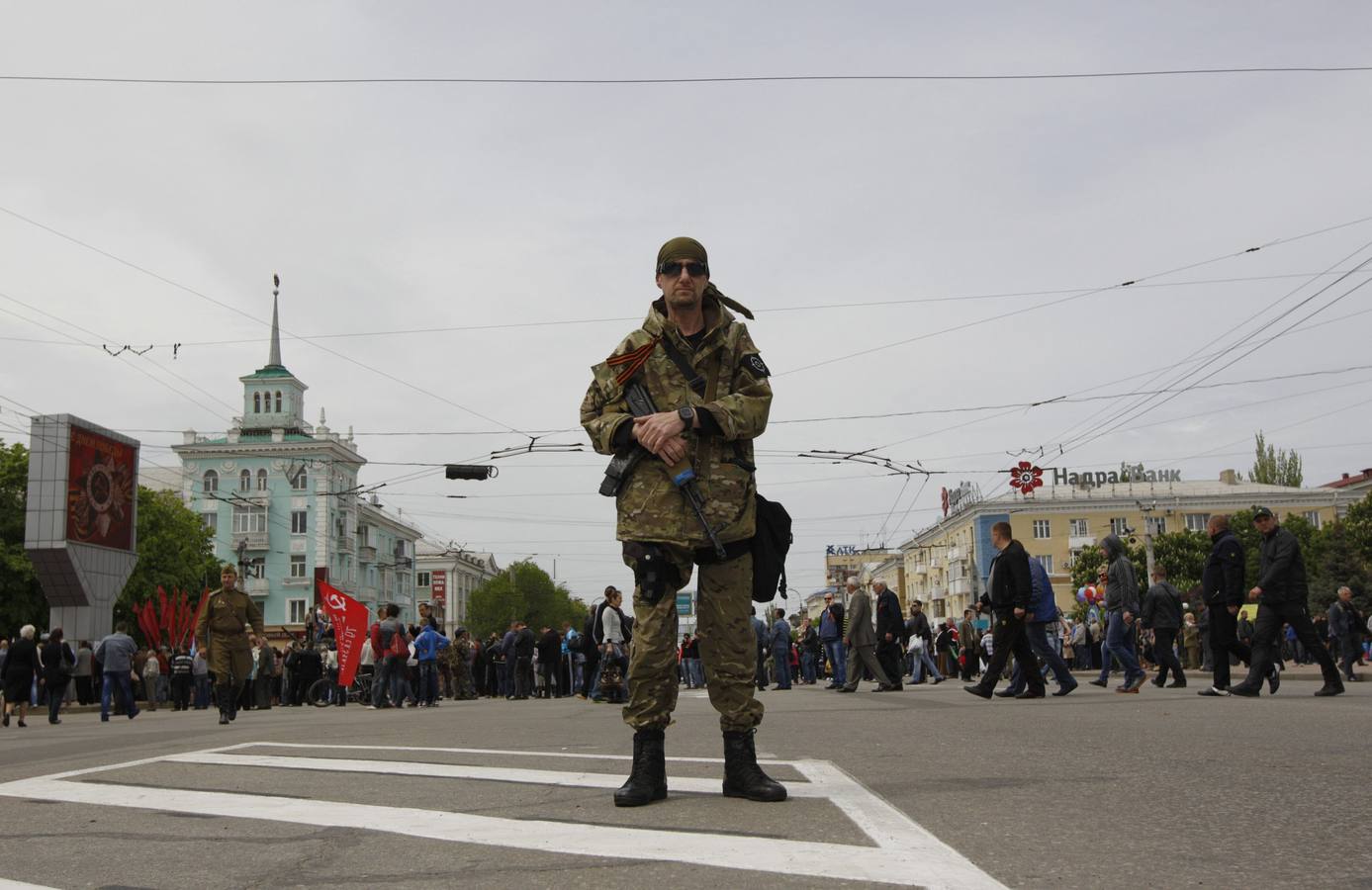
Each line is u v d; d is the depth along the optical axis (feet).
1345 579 194.39
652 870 8.70
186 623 101.71
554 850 9.65
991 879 8.14
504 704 67.51
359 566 272.31
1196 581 206.69
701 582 12.50
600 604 67.41
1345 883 8.10
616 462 12.45
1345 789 13.07
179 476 264.93
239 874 9.29
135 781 16.40
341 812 12.43
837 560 442.50
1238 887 7.98
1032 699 39.42
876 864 8.65
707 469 12.19
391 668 70.64
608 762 17.04
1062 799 12.35
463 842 10.28
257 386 247.91
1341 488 290.56
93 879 9.25
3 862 10.16
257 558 238.07
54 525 101.50
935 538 311.27
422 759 18.24
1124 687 43.11
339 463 250.78
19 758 25.73
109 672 66.08
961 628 83.92
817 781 13.97
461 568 424.05
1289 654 101.65
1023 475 126.00
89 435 106.32
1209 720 24.72
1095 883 8.09
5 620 145.48
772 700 45.32
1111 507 262.26
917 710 32.35
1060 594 259.60
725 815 11.21
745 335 12.76
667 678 12.28
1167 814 11.27
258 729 35.81
